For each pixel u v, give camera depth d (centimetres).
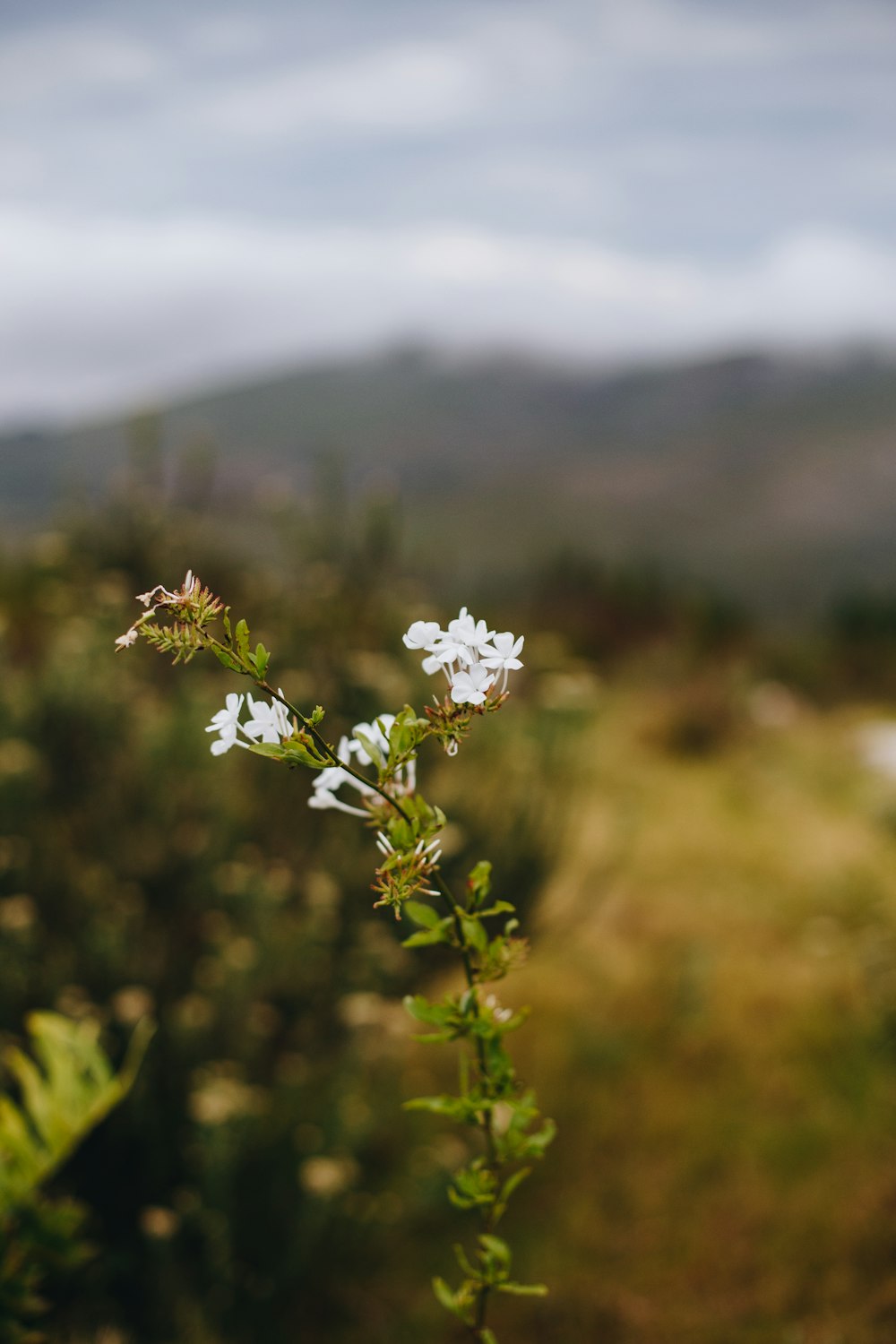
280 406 15975
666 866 489
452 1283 240
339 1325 226
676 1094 312
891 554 8869
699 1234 253
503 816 284
